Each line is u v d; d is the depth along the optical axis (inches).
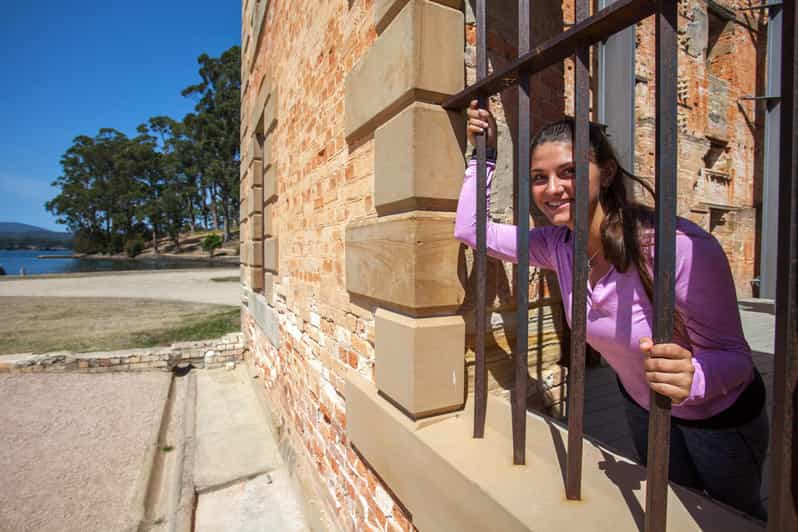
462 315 70.9
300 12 140.6
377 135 74.9
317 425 126.0
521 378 53.1
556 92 87.3
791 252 28.1
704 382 37.8
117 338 356.2
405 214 66.4
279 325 185.5
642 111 218.4
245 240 296.7
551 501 46.9
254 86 246.4
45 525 134.0
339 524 105.4
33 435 194.2
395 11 68.5
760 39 359.6
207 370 287.3
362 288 83.3
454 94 65.6
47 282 794.8
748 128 356.2
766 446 49.3
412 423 66.1
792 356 28.3
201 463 161.6
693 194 311.7
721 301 40.8
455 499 54.5
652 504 37.4
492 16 73.0
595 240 50.2
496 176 72.7
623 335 47.8
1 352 313.9
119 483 157.3
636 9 37.3
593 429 92.4
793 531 29.0
